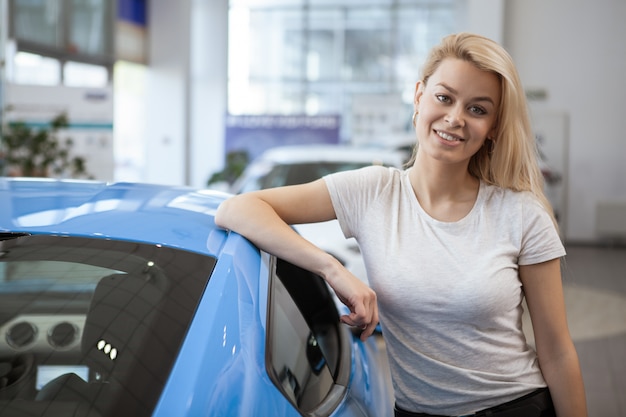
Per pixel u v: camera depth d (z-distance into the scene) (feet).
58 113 25.81
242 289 3.99
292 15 48.47
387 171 4.97
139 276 3.81
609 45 35.94
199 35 45.83
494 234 4.62
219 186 39.45
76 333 3.40
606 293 23.16
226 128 40.47
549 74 36.52
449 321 4.58
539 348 4.84
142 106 42.52
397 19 47.57
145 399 3.07
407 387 4.87
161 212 4.76
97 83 36.17
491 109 4.53
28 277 3.74
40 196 4.94
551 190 36.29
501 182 4.66
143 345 3.34
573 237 36.94
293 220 4.87
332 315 5.98
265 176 18.01
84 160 24.44
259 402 3.38
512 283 4.57
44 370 3.21
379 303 4.73
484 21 36.14
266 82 49.16
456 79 4.47
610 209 35.73
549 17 36.37
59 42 31.48
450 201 4.73
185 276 3.88
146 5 41.73
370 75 48.49
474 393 4.69
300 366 4.30
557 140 36.55
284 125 40.01
